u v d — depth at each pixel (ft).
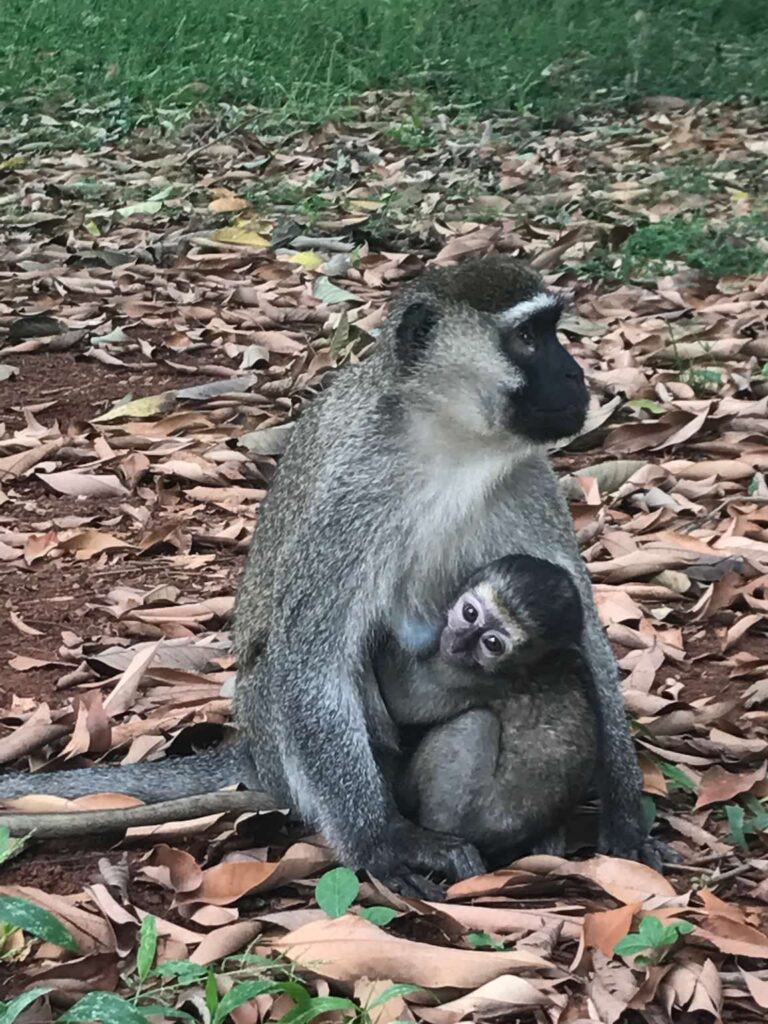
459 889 4.03
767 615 5.17
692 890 4.03
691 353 6.95
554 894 4.06
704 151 11.08
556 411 4.26
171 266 8.53
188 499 6.01
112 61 12.94
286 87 12.62
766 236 8.67
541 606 4.09
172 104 12.26
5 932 3.81
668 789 4.49
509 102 12.59
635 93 12.72
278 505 4.59
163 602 5.32
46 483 6.07
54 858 4.16
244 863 4.01
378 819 4.17
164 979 3.73
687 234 8.49
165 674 4.95
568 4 14.38
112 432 6.42
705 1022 3.67
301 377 6.79
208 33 13.55
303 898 4.05
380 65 13.25
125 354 7.26
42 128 11.72
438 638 4.34
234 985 3.68
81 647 5.05
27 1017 3.60
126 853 4.17
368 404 4.39
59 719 4.67
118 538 5.69
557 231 8.99
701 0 14.64
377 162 10.81
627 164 10.61
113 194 10.03
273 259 8.56
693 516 5.81
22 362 7.18
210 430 6.41
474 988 3.70
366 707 4.33
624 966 3.74
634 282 8.01
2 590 5.41
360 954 3.73
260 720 4.43
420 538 4.34
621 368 6.75
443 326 4.31
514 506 4.42
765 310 7.48
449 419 4.29
